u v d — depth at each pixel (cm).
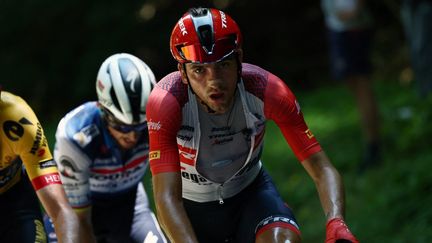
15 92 2170
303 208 1130
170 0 2098
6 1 2161
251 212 572
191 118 522
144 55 2067
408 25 1164
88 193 667
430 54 1134
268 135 1477
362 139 1278
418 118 1172
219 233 609
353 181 1143
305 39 2059
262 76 532
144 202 730
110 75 641
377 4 1930
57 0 2102
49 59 2155
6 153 554
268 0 2080
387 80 1706
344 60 1178
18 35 2167
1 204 599
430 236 917
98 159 665
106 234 723
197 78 497
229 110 529
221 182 577
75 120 659
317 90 1816
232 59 495
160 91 520
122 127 645
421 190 1020
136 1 2056
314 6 2078
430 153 1098
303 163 535
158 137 509
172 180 501
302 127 532
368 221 1005
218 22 494
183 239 479
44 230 604
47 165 541
